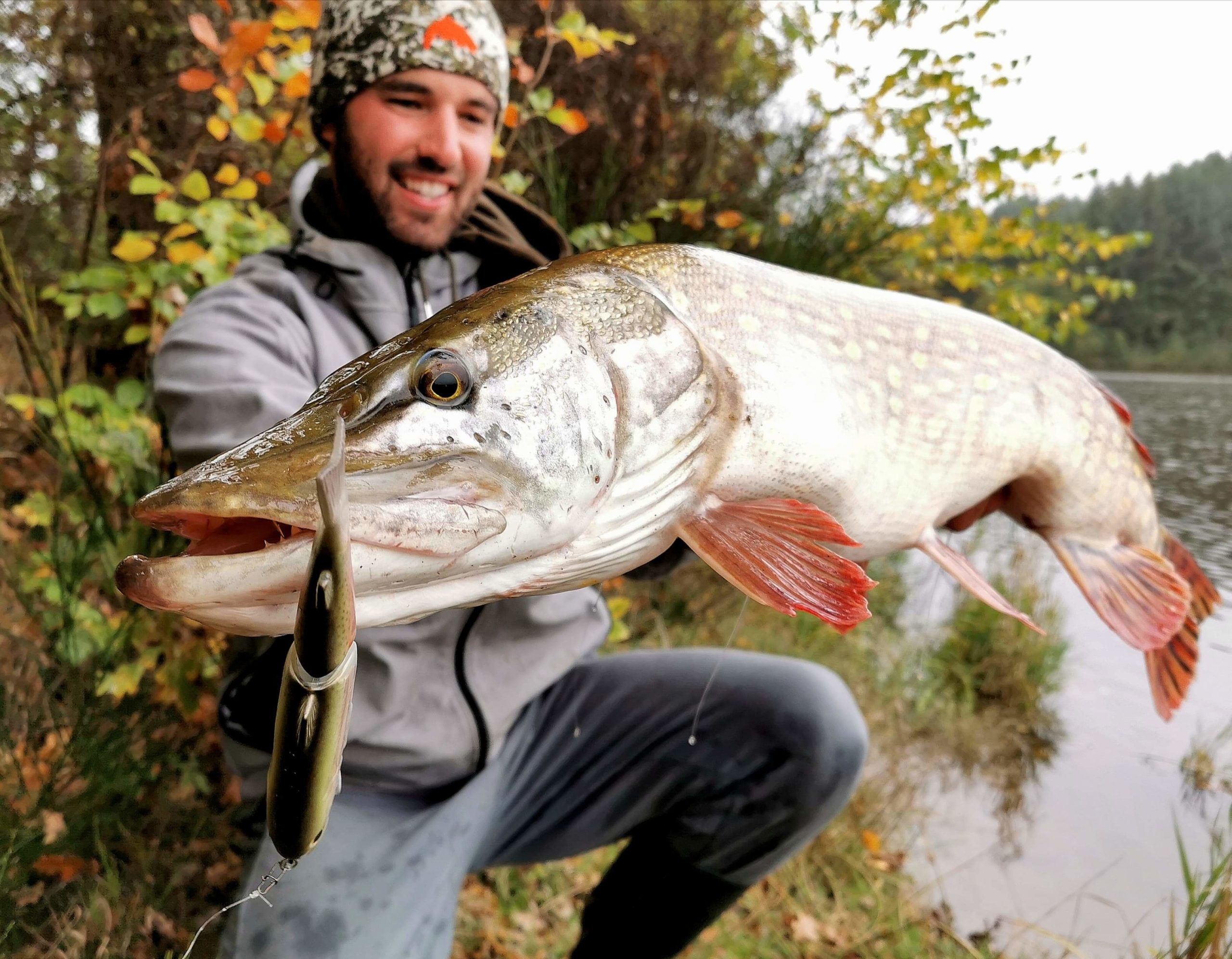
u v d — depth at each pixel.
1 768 1.69
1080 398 1.61
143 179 2.06
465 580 0.92
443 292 1.78
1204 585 1.79
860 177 4.19
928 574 4.89
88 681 1.85
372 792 1.45
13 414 2.26
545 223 2.01
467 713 1.47
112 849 1.71
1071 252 4.15
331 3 1.67
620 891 1.77
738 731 1.64
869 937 2.21
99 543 1.95
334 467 0.52
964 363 1.47
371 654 1.38
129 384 2.12
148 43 2.38
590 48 2.71
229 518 0.76
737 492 1.17
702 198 3.98
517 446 0.92
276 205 2.63
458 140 1.65
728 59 4.10
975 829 2.81
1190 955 1.66
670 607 3.41
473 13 1.66
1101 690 3.91
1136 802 3.01
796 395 1.19
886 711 3.48
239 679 1.37
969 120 3.79
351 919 1.31
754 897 2.30
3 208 2.31
